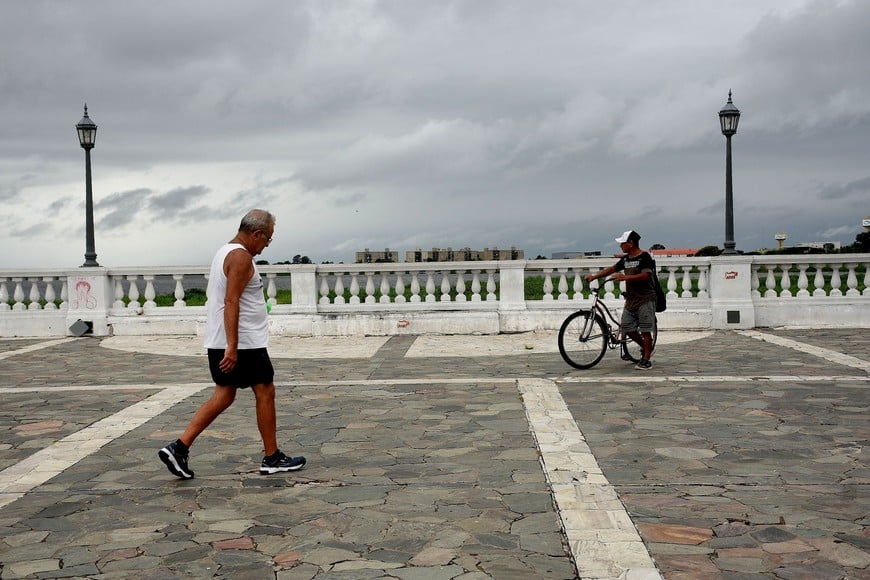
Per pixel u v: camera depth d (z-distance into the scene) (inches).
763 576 165.8
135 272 717.9
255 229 245.0
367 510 212.7
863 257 689.6
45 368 511.8
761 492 222.1
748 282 682.8
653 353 528.7
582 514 204.7
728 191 703.1
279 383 428.5
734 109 697.0
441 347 592.4
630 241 454.6
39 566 178.4
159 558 181.9
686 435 290.5
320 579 168.4
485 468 251.3
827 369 441.1
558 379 422.6
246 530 199.3
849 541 184.9
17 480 247.6
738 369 447.8
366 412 344.8
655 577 165.3
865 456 259.3
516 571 170.6
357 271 703.1
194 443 291.4
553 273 703.7
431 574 169.8
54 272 714.2
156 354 578.6
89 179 716.7
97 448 288.5
